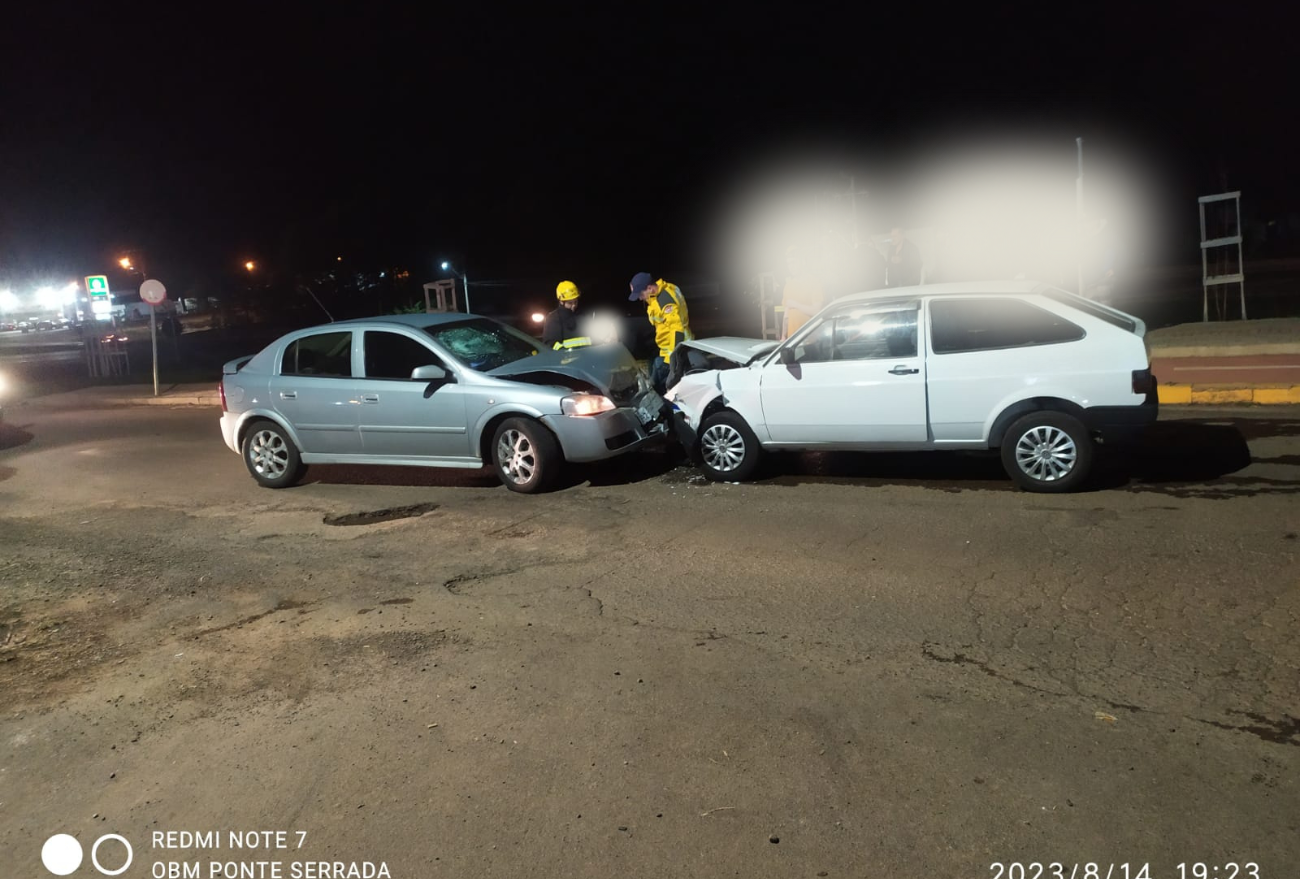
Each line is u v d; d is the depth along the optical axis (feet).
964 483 25.08
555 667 15.60
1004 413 23.29
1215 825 10.35
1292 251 110.01
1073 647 14.83
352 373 29.73
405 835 11.29
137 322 181.68
